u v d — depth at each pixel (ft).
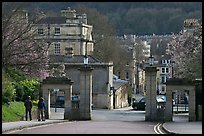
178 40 276.62
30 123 140.36
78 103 183.83
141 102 297.53
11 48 165.89
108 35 420.36
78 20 367.04
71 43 362.33
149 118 180.96
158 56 565.12
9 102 169.78
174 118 199.72
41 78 207.31
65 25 361.71
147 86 182.70
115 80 364.79
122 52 467.93
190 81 175.73
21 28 169.07
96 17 425.69
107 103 315.78
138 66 556.92
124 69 460.96
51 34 359.46
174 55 281.95
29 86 200.95
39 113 159.74
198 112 175.42
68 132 112.57
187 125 140.46
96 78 317.63
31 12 184.14
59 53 359.46
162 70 541.75
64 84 183.11
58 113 222.89
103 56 407.44
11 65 168.55
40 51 199.72
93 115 219.61
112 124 148.36
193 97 175.22
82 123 154.30
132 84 499.10
